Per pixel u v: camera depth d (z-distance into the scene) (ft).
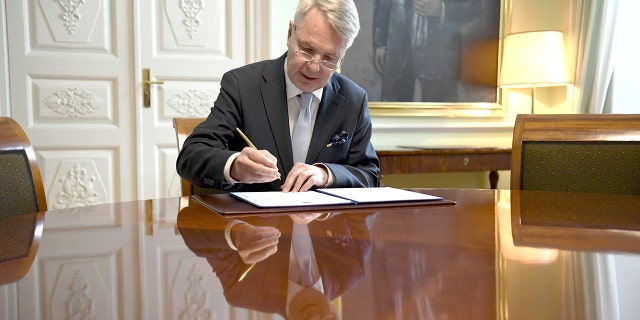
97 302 1.71
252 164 4.04
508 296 1.77
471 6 11.73
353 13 4.91
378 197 4.04
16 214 3.81
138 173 9.92
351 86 5.61
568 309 1.64
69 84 9.55
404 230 2.94
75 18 9.46
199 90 10.18
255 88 5.35
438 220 3.26
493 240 2.69
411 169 9.62
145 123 9.93
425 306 1.66
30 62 9.32
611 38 10.66
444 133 11.69
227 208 3.62
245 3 10.27
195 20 10.03
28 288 1.86
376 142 11.16
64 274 2.05
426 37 11.44
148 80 9.86
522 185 5.30
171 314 1.59
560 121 5.31
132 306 1.67
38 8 9.29
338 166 4.94
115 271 2.10
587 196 4.39
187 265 2.19
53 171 9.57
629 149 4.96
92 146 9.72
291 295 1.78
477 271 2.10
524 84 10.96
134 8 9.68
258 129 5.24
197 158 4.57
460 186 12.12
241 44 10.32
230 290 1.84
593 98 10.96
